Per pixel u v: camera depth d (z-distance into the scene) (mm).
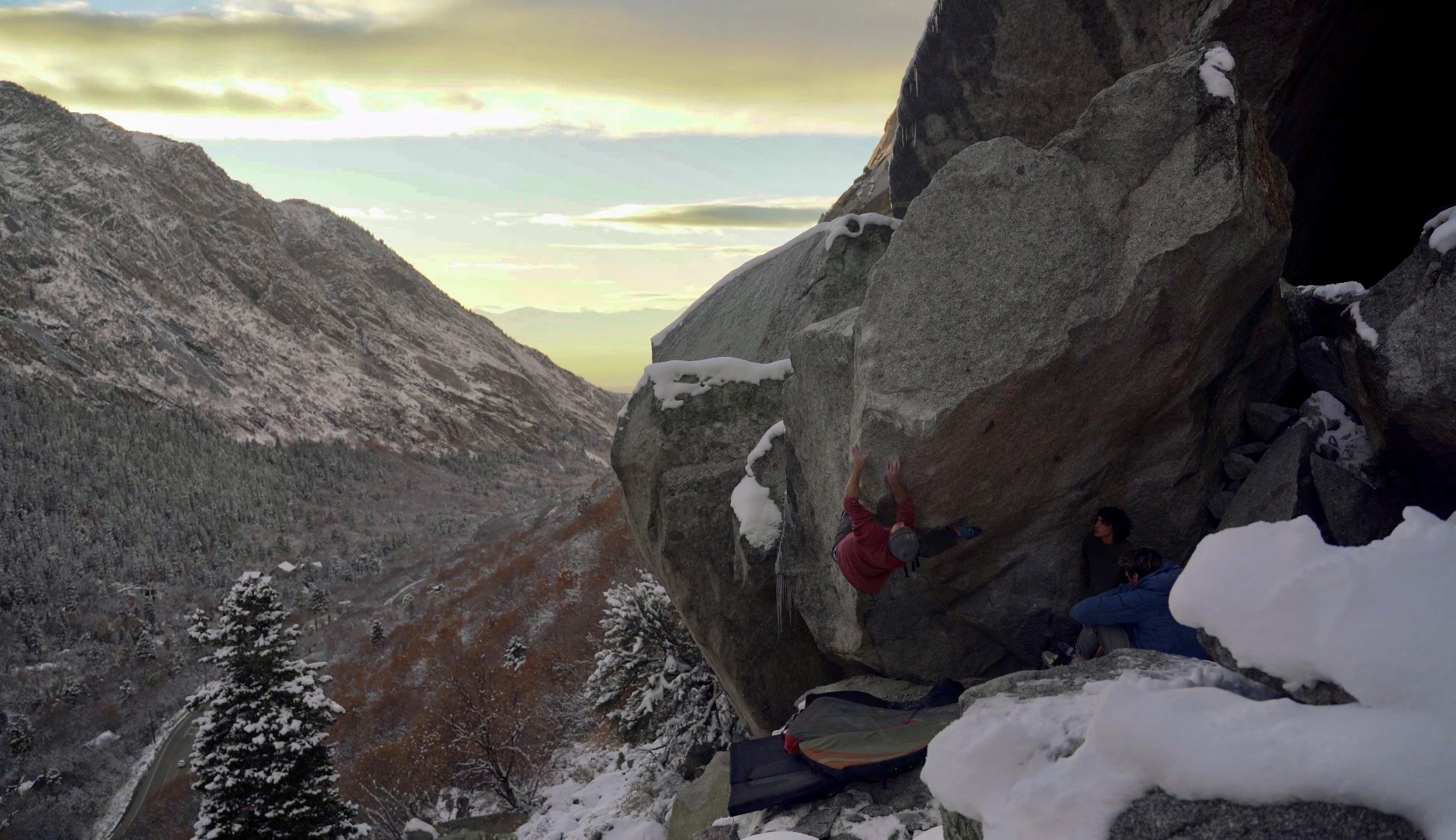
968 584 6102
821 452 6910
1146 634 4621
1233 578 2412
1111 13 7410
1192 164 4605
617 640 17906
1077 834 2221
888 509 5473
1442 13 6648
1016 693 3166
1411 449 4785
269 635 21938
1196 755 2123
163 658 113125
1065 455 5410
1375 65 7027
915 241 5203
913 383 5117
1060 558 5930
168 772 76562
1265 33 6602
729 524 8789
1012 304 4934
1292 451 5223
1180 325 4891
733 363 9344
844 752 5438
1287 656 2182
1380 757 1854
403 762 34125
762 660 8938
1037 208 4934
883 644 6875
